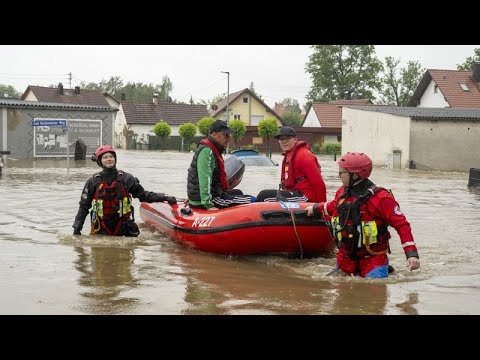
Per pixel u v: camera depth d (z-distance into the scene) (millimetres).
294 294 5027
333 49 86938
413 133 32500
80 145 28453
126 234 8039
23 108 28422
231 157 8828
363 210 5566
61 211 10594
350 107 38938
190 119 72688
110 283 5285
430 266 6594
